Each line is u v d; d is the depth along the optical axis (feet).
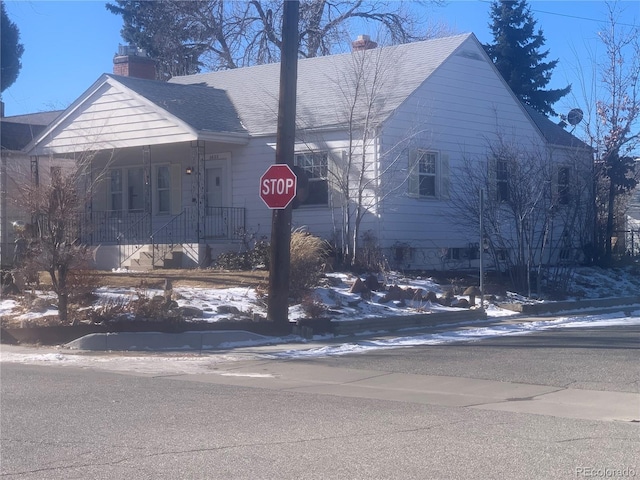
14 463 24.27
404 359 46.47
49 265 53.67
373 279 67.87
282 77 54.44
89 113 85.76
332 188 78.64
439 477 22.66
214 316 55.21
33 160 86.94
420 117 81.15
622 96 93.30
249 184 84.79
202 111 85.66
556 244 89.35
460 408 33.30
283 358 47.39
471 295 68.74
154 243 81.97
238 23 134.92
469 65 87.66
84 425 29.53
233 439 27.30
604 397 35.42
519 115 93.04
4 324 54.29
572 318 67.00
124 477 22.68
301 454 25.22
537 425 29.76
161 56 148.25
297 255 62.49
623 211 110.52
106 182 95.20
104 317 52.85
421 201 81.30
